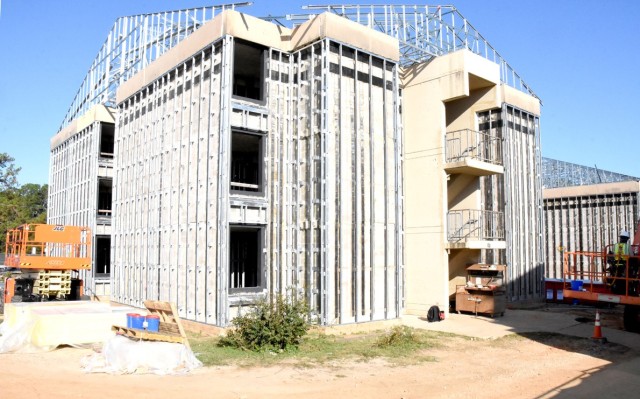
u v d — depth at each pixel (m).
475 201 22.20
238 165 20.98
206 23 17.03
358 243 16.70
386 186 17.75
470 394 9.77
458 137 23.30
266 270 16.38
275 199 16.84
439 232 20.62
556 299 26.47
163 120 19.50
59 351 13.17
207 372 11.01
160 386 9.80
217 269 15.62
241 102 16.22
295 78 17.56
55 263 20.05
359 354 13.15
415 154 21.66
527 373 11.59
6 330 14.69
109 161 26.94
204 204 16.67
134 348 11.30
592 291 17.39
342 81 16.88
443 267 20.41
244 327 13.47
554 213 35.47
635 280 16.50
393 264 17.80
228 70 15.93
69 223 29.33
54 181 32.91
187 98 18.11
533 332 17.06
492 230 23.36
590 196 33.69
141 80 21.23
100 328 14.03
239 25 16.33
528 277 24.64
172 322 12.52
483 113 24.25
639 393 9.99
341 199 16.31
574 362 12.82
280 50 17.41
